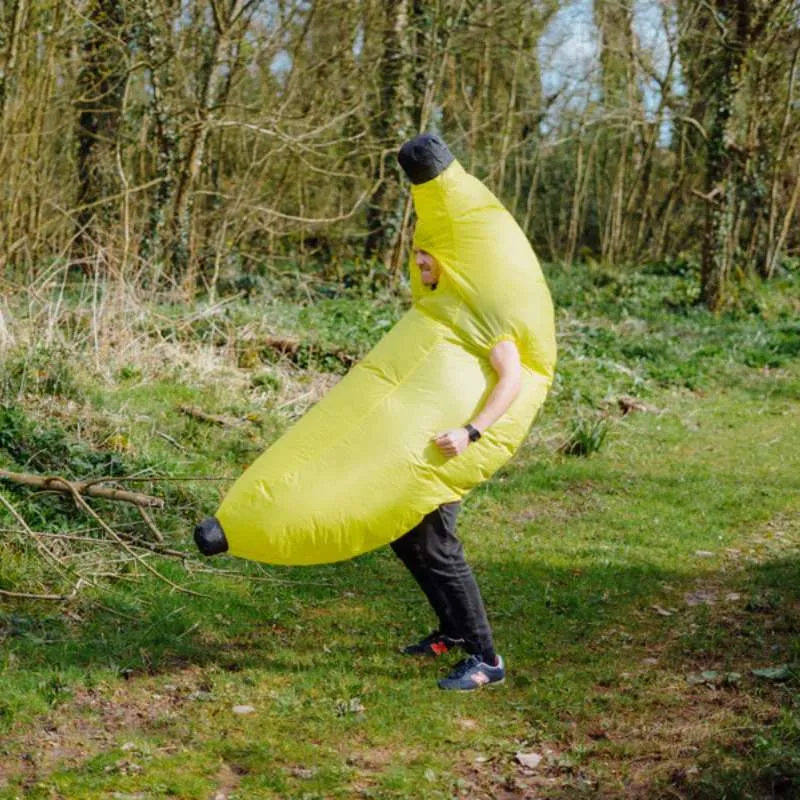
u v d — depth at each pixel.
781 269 24.80
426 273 5.18
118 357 10.59
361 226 23.89
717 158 20.48
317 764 4.54
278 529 4.83
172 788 4.28
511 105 26.42
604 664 5.69
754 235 24.09
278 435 9.74
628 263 28.59
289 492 4.85
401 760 4.62
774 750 4.34
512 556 7.74
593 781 4.40
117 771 4.39
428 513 5.03
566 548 7.96
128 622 5.99
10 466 7.46
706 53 24.86
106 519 7.16
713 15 20.02
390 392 4.98
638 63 26.77
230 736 4.78
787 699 5.03
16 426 7.95
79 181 17.53
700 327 18.84
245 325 12.69
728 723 4.80
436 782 4.41
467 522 8.65
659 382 14.52
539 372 5.14
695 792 4.17
